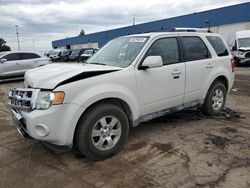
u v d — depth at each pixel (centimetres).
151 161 384
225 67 584
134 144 445
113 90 385
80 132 366
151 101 445
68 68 396
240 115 607
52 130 347
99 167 371
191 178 337
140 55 432
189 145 438
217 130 507
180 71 482
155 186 322
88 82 368
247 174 345
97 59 486
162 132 500
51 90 347
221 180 332
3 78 1298
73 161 391
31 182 338
